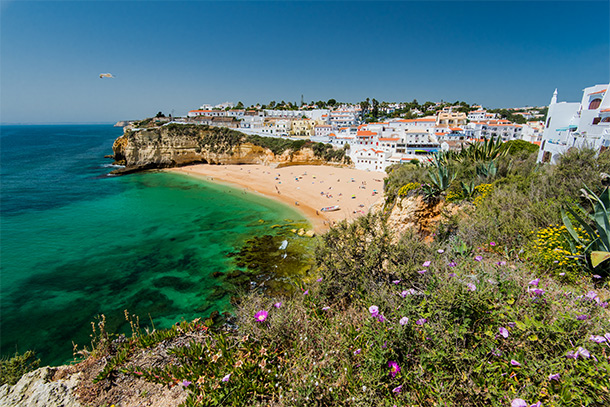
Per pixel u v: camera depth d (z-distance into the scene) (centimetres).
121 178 7031
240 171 7231
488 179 1688
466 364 355
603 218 607
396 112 13788
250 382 414
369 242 700
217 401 401
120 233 3391
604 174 967
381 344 379
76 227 3622
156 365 522
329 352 416
